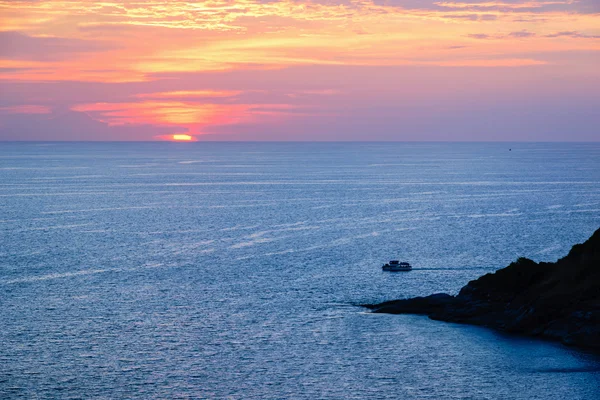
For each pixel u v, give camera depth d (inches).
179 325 3629.4
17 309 3907.5
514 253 5590.6
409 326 3602.4
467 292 4003.4
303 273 4862.2
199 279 4660.4
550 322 3457.2
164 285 4488.2
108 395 2763.3
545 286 3801.7
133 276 4744.1
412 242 6112.2
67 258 5334.6
